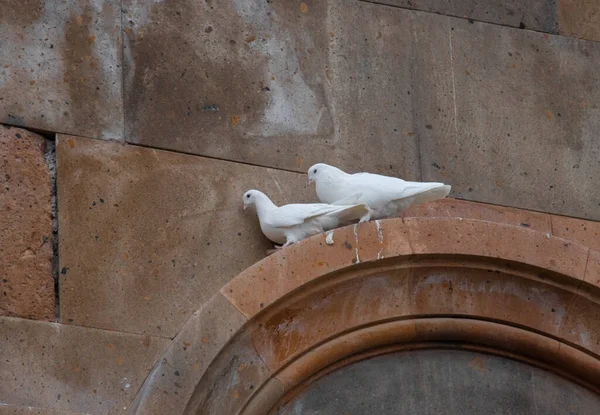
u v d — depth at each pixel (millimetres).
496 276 11742
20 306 11094
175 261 11570
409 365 11633
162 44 12320
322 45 12812
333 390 11414
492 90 13133
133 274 11438
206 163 12000
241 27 12641
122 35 12242
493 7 13555
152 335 11266
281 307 11250
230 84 12359
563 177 12961
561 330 11805
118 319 11250
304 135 12383
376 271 11477
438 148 12719
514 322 11742
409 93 12859
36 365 10930
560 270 11703
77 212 11516
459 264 11641
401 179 12109
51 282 11250
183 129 12055
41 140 11711
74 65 12016
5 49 11898
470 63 13195
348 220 11633
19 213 11375
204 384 10914
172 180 11852
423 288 11672
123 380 11047
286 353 11258
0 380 10797
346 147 12453
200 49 12414
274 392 11156
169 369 10805
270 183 12094
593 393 11891
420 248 11500
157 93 12117
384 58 12945
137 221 11625
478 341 11758
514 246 11680
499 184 12742
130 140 11891
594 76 13555
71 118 11812
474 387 11664
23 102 11758
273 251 11664
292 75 12594
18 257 11242
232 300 11102
